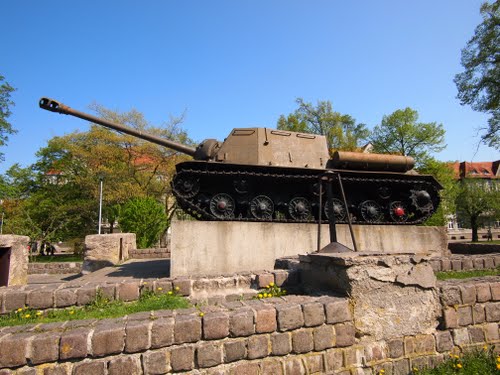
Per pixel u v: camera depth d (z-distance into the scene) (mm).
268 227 8828
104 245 11922
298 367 3416
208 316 3266
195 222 8281
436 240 10367
